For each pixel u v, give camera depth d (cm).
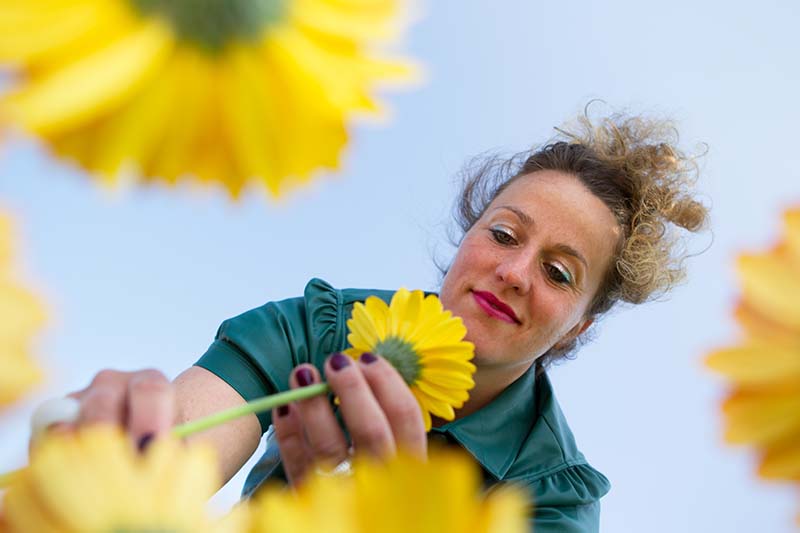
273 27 24
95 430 24
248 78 24
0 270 19
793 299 19
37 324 20
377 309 61
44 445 23
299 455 61
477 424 128
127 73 21
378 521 18
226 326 119
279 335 119
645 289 145
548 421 134
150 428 40
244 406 44
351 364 55
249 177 24
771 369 19
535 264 127
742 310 20
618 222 137
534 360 135
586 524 130
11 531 22
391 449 55
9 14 20
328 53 24
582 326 148
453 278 129
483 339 124
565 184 136
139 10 22
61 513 22
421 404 59
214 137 24
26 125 19
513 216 128
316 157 24
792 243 20
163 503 23
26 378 20
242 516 24
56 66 20
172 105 23
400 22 25
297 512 19
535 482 128
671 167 151
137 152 22
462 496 18
